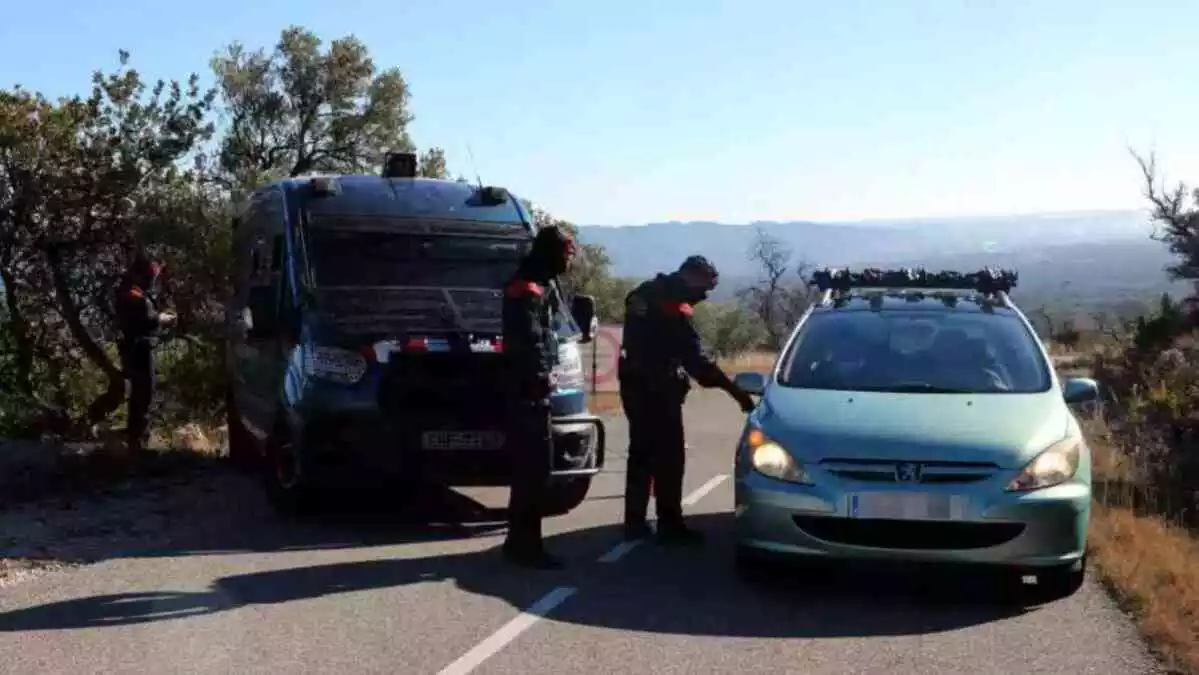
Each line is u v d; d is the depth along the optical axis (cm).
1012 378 791
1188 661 589
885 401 748
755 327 4747
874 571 779
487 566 780
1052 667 583
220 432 1352
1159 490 1094
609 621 654
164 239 1366
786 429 719
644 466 866
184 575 739
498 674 559
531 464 772
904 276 956
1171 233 2341
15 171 1305
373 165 2139
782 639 625
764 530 700
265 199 1089
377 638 613
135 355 1175
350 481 874
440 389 876
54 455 1109
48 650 587
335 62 2070
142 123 1426
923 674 571
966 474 678
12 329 1302
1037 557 673
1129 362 2106
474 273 989
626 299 870
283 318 952
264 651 589
